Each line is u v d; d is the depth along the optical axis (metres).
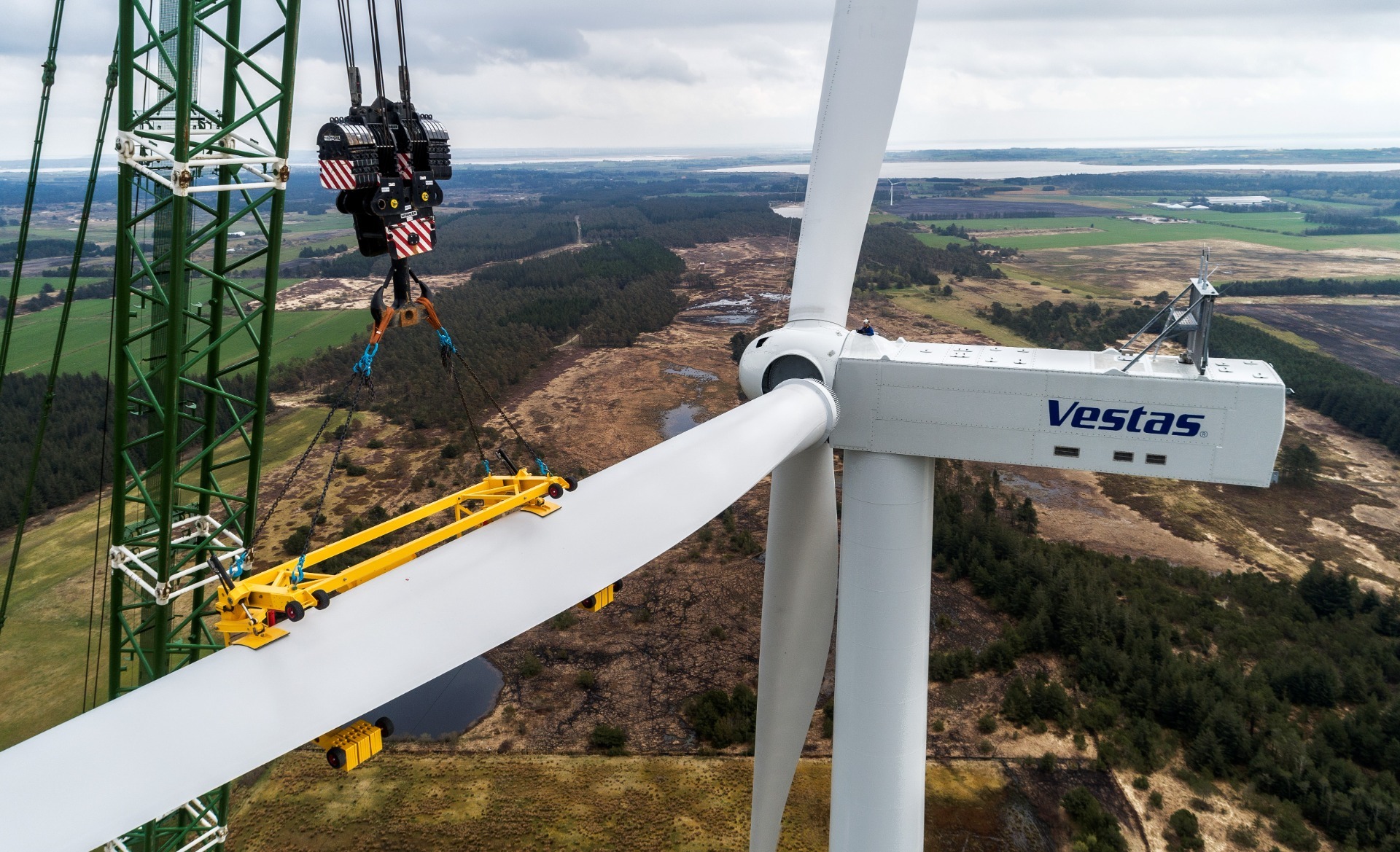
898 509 17.58
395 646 9.23
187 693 8.29
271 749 8.09
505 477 12.90
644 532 11.58
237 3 20.34
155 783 7.55
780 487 18.52
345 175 14.97
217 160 18.92
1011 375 16.48
